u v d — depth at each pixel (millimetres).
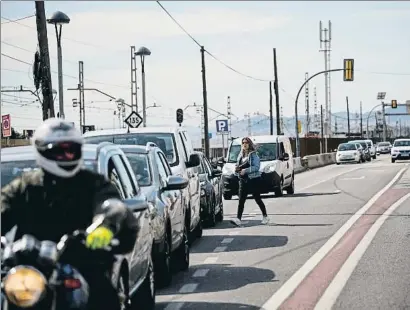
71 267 5797
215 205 21875
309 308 10453
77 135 6180
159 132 18203
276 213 24875
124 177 9602
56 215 6164
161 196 12461
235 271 13891
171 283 12820
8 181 8562
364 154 77625
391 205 25984
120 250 5785
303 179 47906
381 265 13812
